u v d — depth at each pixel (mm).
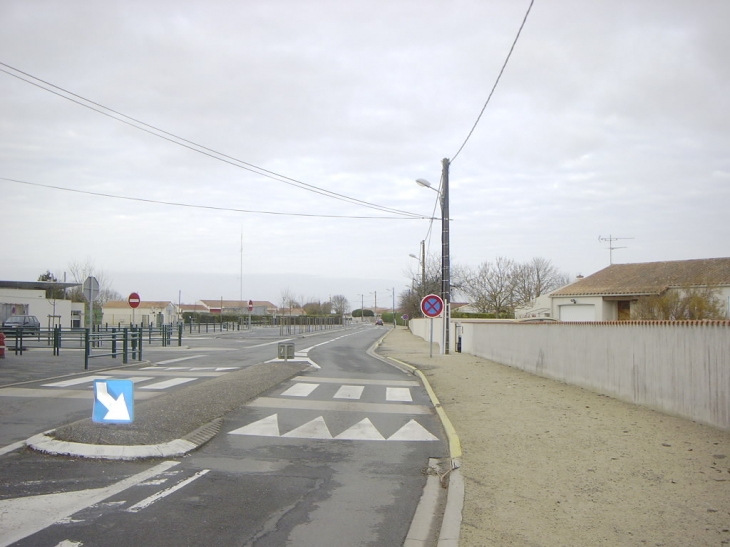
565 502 6172
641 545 5004
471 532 5402
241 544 5219
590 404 12008
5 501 6141
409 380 18203
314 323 73312
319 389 15609
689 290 33000
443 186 26203
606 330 13039
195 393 12891
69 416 10773
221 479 7242
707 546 4934
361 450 9070
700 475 6855
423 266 52125
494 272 73562
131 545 5078
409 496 6820
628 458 7715
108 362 21000
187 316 76312
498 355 22531
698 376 9438
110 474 7238
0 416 10758
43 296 42469
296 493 6812
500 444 8906
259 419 11234
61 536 5227
